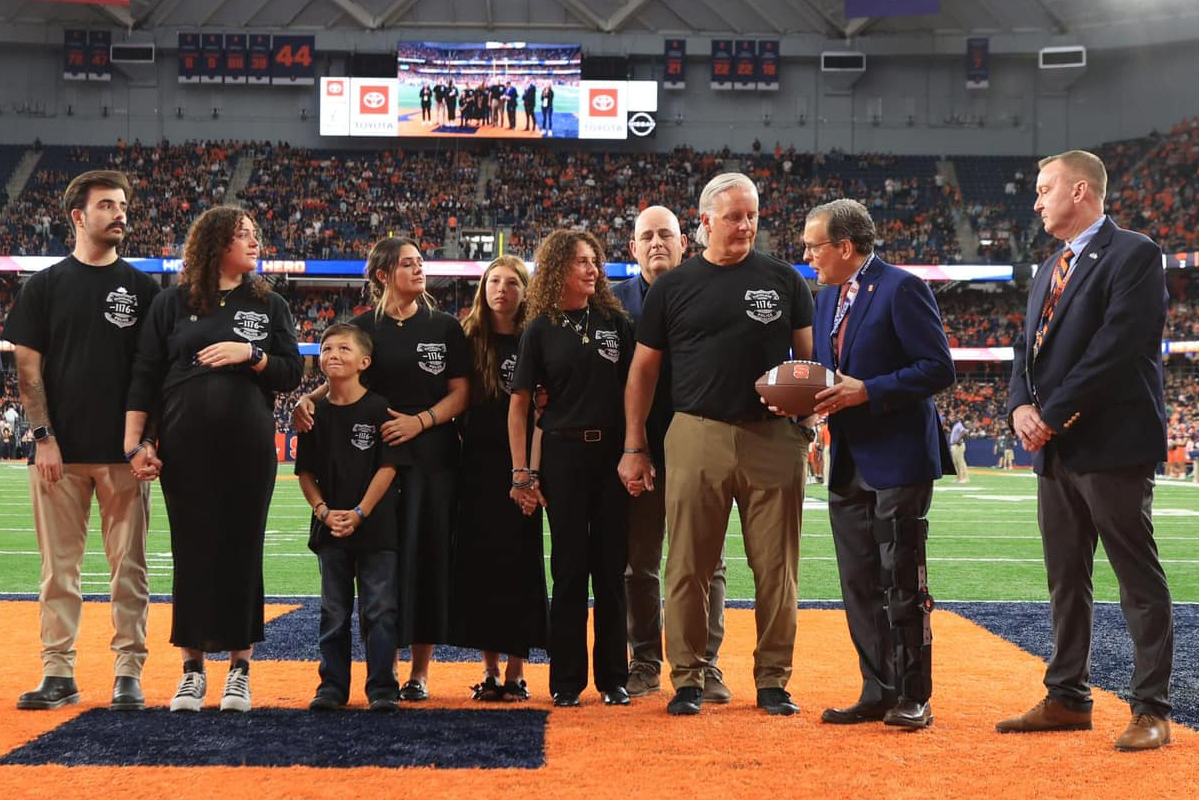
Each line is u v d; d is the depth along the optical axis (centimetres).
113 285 439
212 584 410
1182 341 3538
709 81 4259
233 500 416
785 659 426
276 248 3638
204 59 4075
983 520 1399
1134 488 375
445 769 328
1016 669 496
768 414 431
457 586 450
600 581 443
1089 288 386
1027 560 965
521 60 4084
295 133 4191
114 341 437
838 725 394
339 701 416
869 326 417
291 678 476
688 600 422
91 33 4038
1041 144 4241
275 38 4088
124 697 414
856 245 425
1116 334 373
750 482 426
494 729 381
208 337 421
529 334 445
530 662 536
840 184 4128
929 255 3809
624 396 453
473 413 466
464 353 461
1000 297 3888
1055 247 3803
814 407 404
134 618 426
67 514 430
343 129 4069
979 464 3366
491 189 4041
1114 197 3916
